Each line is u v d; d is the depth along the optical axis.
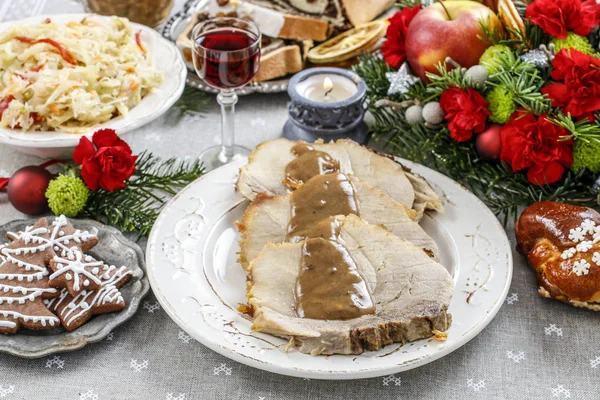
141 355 0.72
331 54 0.95
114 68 0.87
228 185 0.82
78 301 0.73
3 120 0.83
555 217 0.76
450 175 0.86
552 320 0.75
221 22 0.85
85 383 0.70
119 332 0.74
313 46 0.99
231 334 0.70
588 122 0.79
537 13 0.82
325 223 0.75
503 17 0.84
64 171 0.86
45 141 0.81
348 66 0.97
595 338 0.74
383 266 0.73
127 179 0.83
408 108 0.87
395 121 0.89
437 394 0.70
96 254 0.77
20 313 0.71
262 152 0.83
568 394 0.70
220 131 0.92
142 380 0.71
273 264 0.73
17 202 0.80
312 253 0.73
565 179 0.82
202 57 0.82
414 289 0.72
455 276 0.75
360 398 0.70
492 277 0.75
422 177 0.83
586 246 0.74
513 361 0.72
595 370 0.72
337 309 0.70
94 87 0.86
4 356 0.71
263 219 0.77
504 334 0.74
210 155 0.89
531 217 0.77
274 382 0.71
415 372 0.71
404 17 0.88
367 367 0.68
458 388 0.71
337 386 0.71
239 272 0.76
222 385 0.71
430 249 0.76
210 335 0.70
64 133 0.83
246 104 0.95
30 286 0.72
